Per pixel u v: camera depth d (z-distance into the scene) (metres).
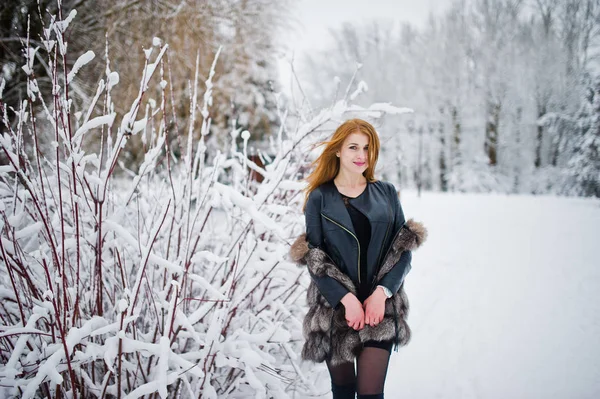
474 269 4.50
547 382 2.22
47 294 1.29
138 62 5.55
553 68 24.67
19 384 1.29
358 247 1.59
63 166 1.46
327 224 1.63
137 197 1.91
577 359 2.45
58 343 1.44
